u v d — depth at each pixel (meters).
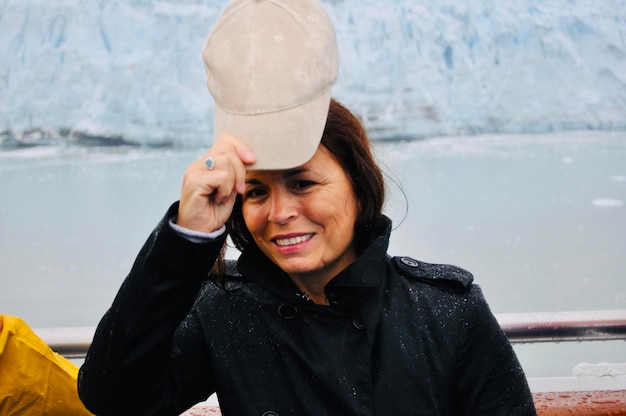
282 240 1.07
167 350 1.06
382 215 1.18
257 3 1.02
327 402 1.13
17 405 1.45
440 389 1.15
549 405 1.77
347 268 1.11
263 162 0.99
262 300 1.18
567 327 1.92
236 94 1.00
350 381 1.12
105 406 1.06
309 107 1.00
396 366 1.13
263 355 1.17
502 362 1.18
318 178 1.07
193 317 1.21
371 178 1.13
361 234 1.16
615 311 1.95
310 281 1.15
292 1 1.03
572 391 1.83
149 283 1.01
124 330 1.02
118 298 1.03
